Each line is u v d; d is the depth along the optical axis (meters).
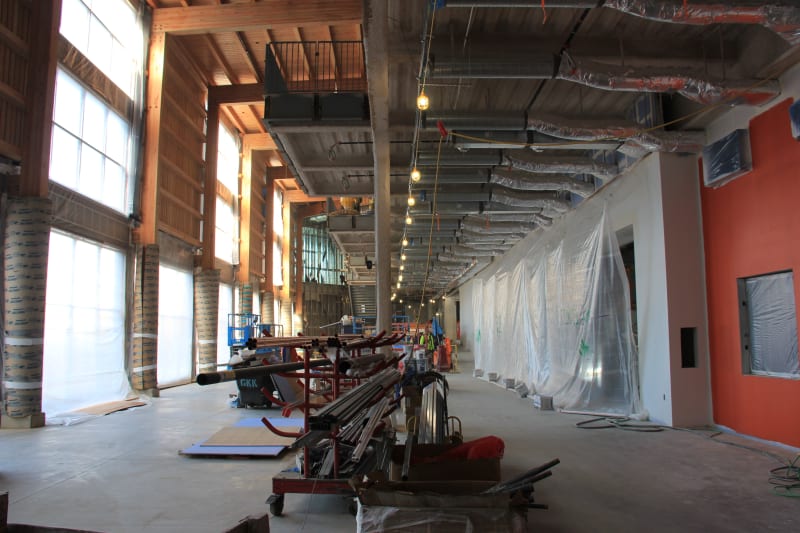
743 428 6.00
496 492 2.61
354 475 3.81
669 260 6.74
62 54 8.98
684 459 5.10
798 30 4.25
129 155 11.32
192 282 14.88
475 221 11.88
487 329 15.75
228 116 18.11
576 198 9.60
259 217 22.00
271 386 9.05
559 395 9.12
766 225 5.61
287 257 26.95
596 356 8.25
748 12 4.09
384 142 7.90
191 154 14.50
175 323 13.71
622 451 5.48
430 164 8.05
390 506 2.62
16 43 7.57
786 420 5.36
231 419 8.00
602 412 8.01
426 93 6.80
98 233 9.94
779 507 3.71
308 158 9.84
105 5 10.52
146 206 11.43
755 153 5.77
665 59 5.69
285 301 26.66
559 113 7.35
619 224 8.09
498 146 7.11
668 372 6.70
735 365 6.13
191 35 13.57
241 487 4.31
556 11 5.14
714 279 6.51
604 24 5.37
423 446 3.77
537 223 11.45
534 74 5.31
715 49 5.71
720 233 6.39
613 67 5.25
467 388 12.20
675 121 6.27
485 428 6.92
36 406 7.38
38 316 7.44
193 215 14.73
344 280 29.83
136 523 3.47
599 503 3.82
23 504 3.88
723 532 3.27
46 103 7.83
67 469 4.93
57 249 8.70
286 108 7.90
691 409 6.63
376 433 4.64
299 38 14.62
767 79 5.36
